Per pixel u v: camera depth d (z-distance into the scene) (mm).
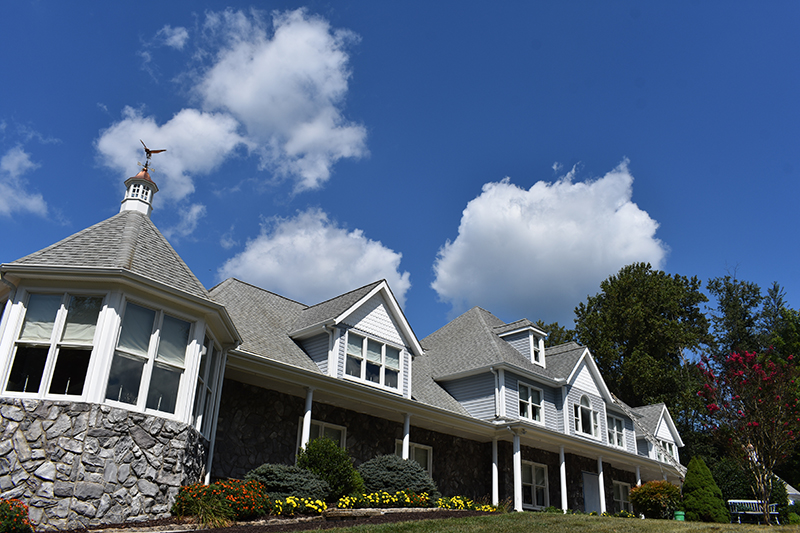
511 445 22250
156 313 11219
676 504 21453
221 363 13383
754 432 16734
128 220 12586
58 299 10547
